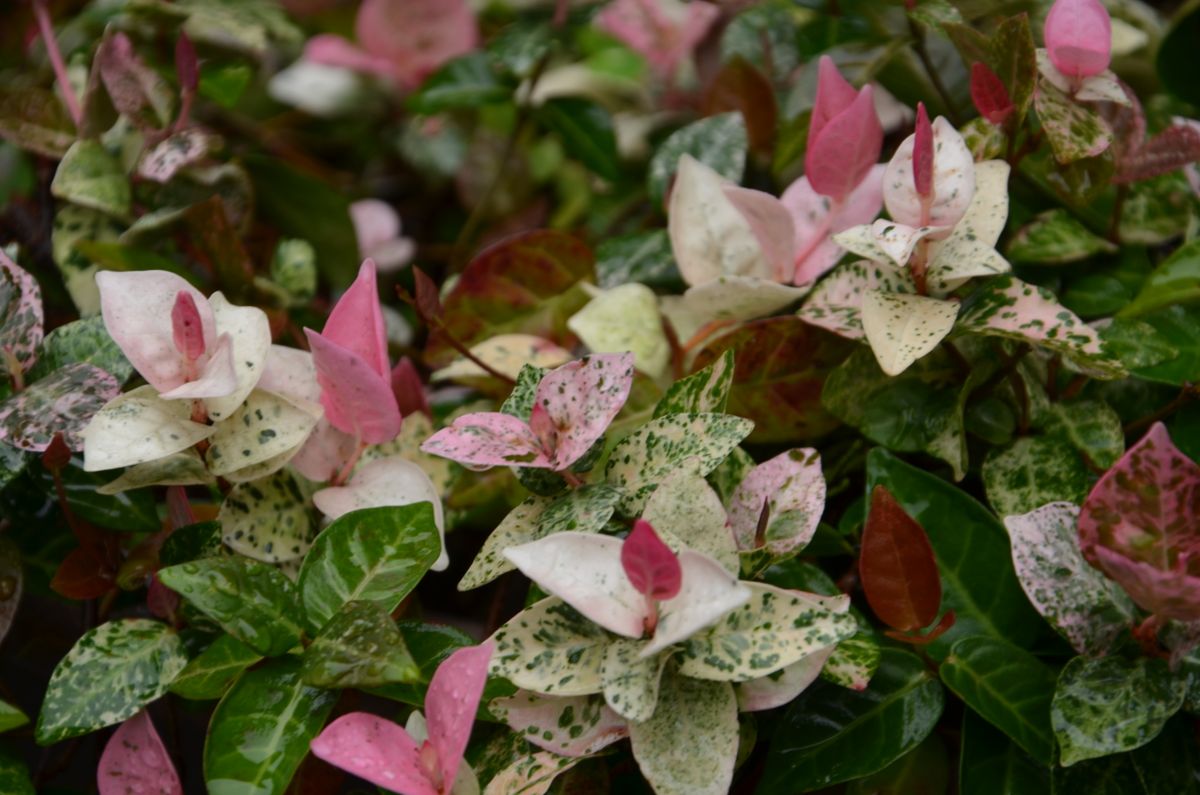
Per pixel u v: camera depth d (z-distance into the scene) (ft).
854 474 2.43
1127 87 2.41
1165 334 2.38
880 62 2.56
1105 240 2.48
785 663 2.10
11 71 2.82
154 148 2.49
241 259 2.53
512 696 2.16
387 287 2.92
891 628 2.28
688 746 2.12
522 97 2.94
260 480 2.26
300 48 3.15
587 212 2.99
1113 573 2.12
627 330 2.47
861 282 2.32
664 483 2.17
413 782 2.09
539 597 2.25
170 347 2.18
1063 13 2.31
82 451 2.32
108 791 2.21
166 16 2.68
